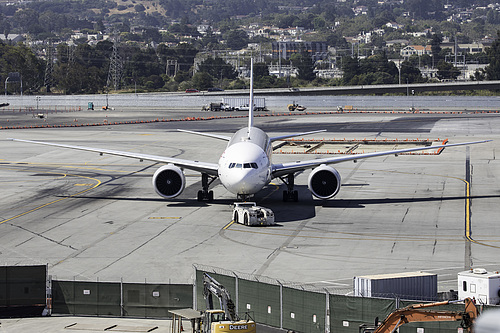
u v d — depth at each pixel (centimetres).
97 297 7544
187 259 9350
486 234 10538
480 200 13262
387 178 16100
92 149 14038
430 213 12156
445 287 7894
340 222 11500
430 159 19238
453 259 9156
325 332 6675
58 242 10419
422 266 8844
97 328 7069
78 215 12350
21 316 7588
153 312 7475
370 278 7119
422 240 10231
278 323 6988
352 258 9281
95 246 10144
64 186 15562
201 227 11238
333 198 13700
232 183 11481
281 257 9369
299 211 12438
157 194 13175
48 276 8506
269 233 10775
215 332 6191
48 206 13238
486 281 6781
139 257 9500
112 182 16088
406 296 7181
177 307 7425
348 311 6562
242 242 10225
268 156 12500
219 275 7356
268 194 14125
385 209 12544
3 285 7738
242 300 7219
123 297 7512
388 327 5831
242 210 11362
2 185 15738
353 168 17750
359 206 12862
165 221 11738
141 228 11238
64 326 7156
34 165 19088
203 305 7344
